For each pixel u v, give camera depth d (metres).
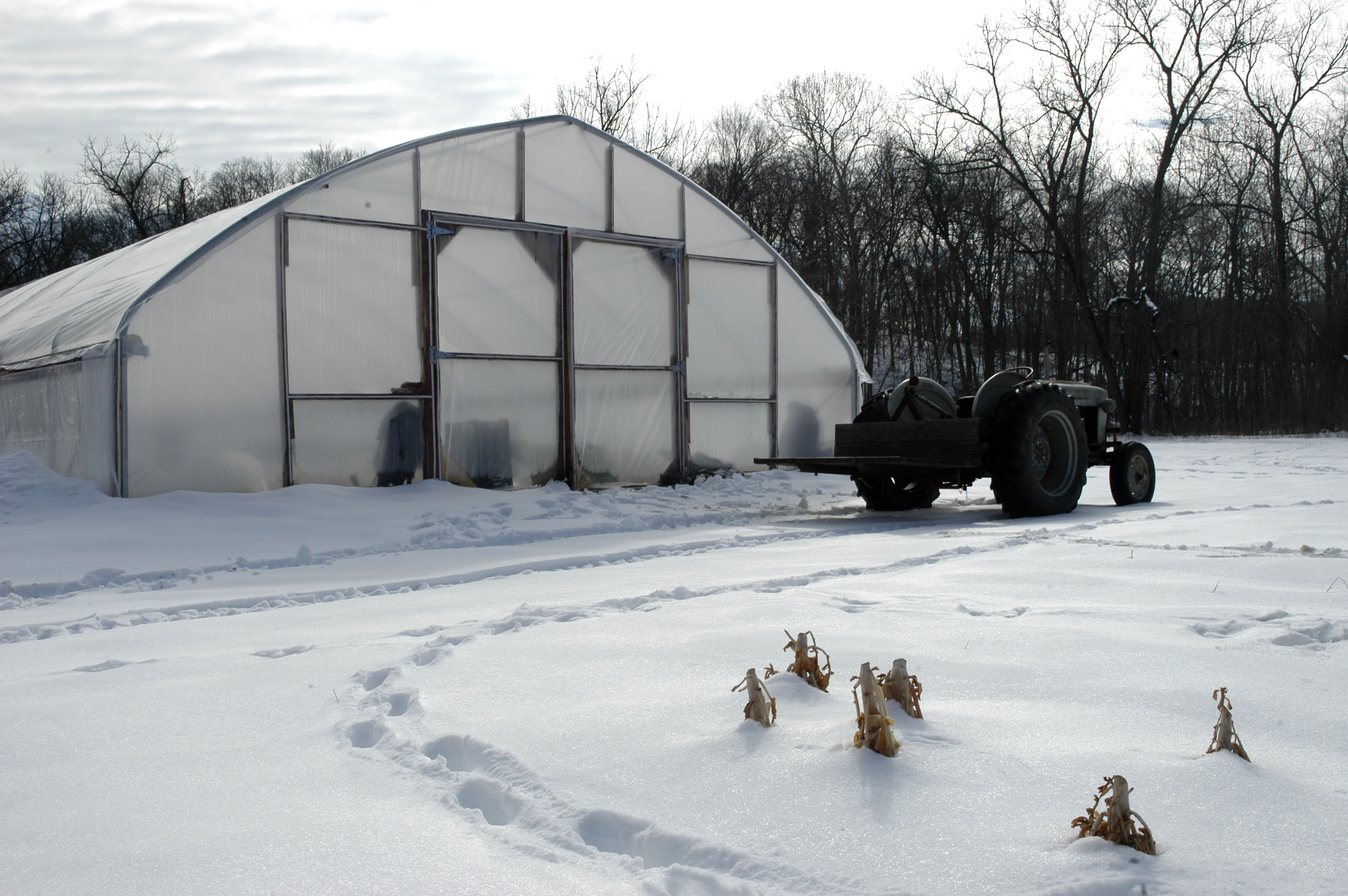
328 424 10.21
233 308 9.59
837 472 9.95
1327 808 2.00
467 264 11.30
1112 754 2.30
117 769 2.55
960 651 3.43
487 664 3.51
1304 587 4.57
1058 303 34.03
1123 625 3.83
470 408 11.30
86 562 6.76
